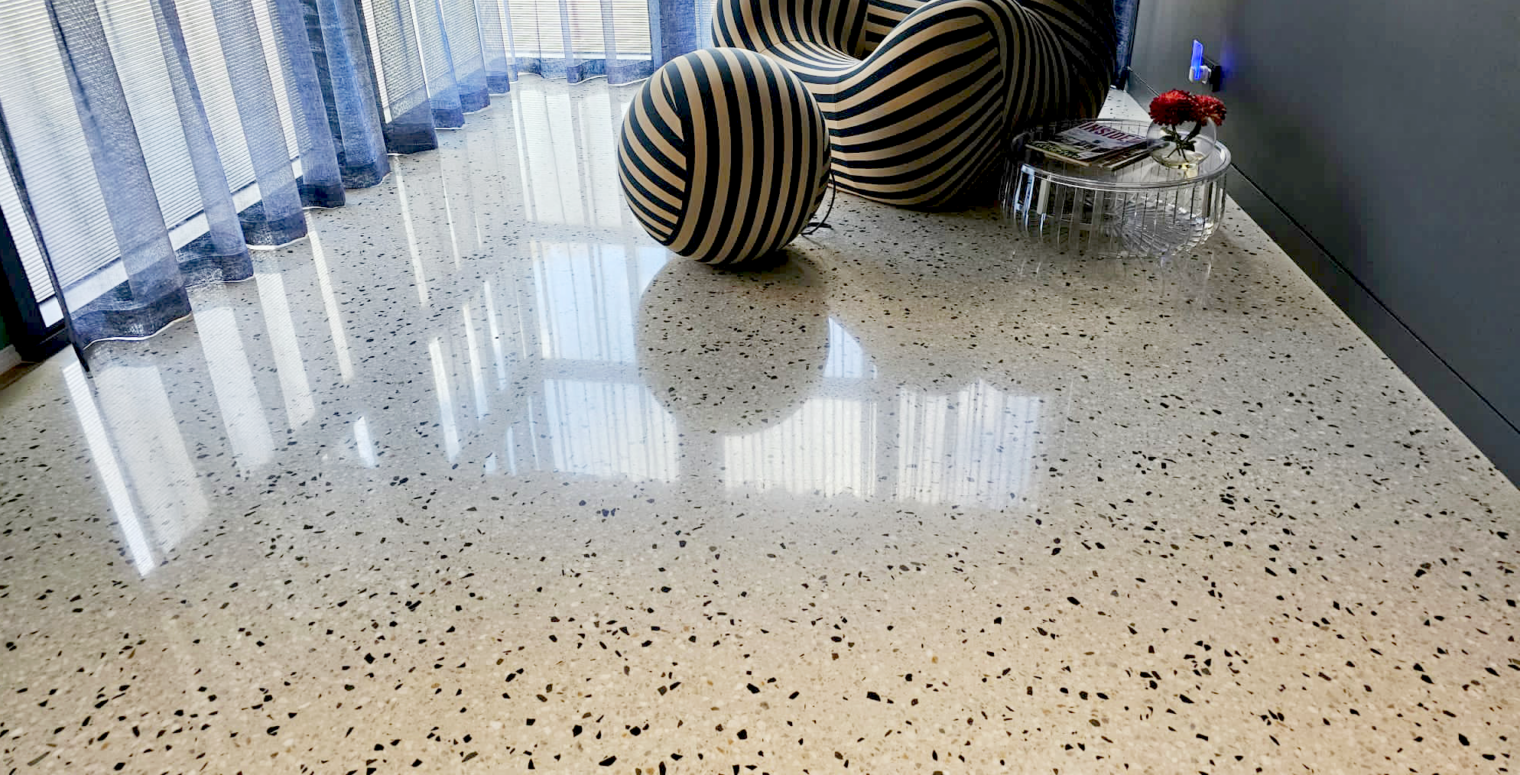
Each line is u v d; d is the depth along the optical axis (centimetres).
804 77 280
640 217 239
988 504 164
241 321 229
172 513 167
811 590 147
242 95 245
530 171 315
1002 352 209
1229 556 152
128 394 202
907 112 255
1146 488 167
